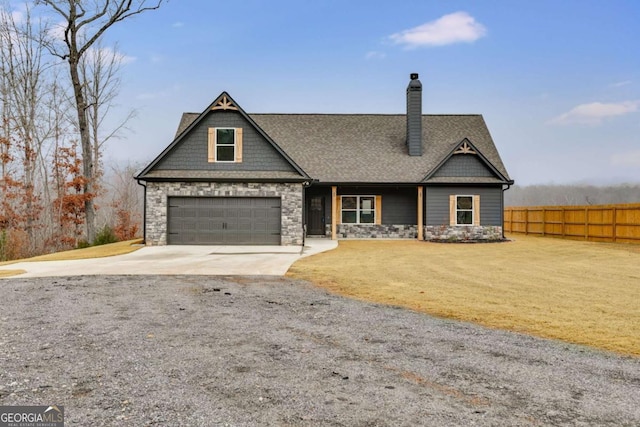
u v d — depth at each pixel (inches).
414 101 928.3
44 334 245.1
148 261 564.7
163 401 159.9
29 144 1125.7
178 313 296.2
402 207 908.6
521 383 179.6
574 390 173.0
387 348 224.1
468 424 144.2
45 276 453.4
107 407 155.0
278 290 381.1
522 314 299.9
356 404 158.4
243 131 769.6
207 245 740.0
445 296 360.2
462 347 227.0
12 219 1047.6
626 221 762.8
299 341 234.2
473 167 874.1
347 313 300.4
